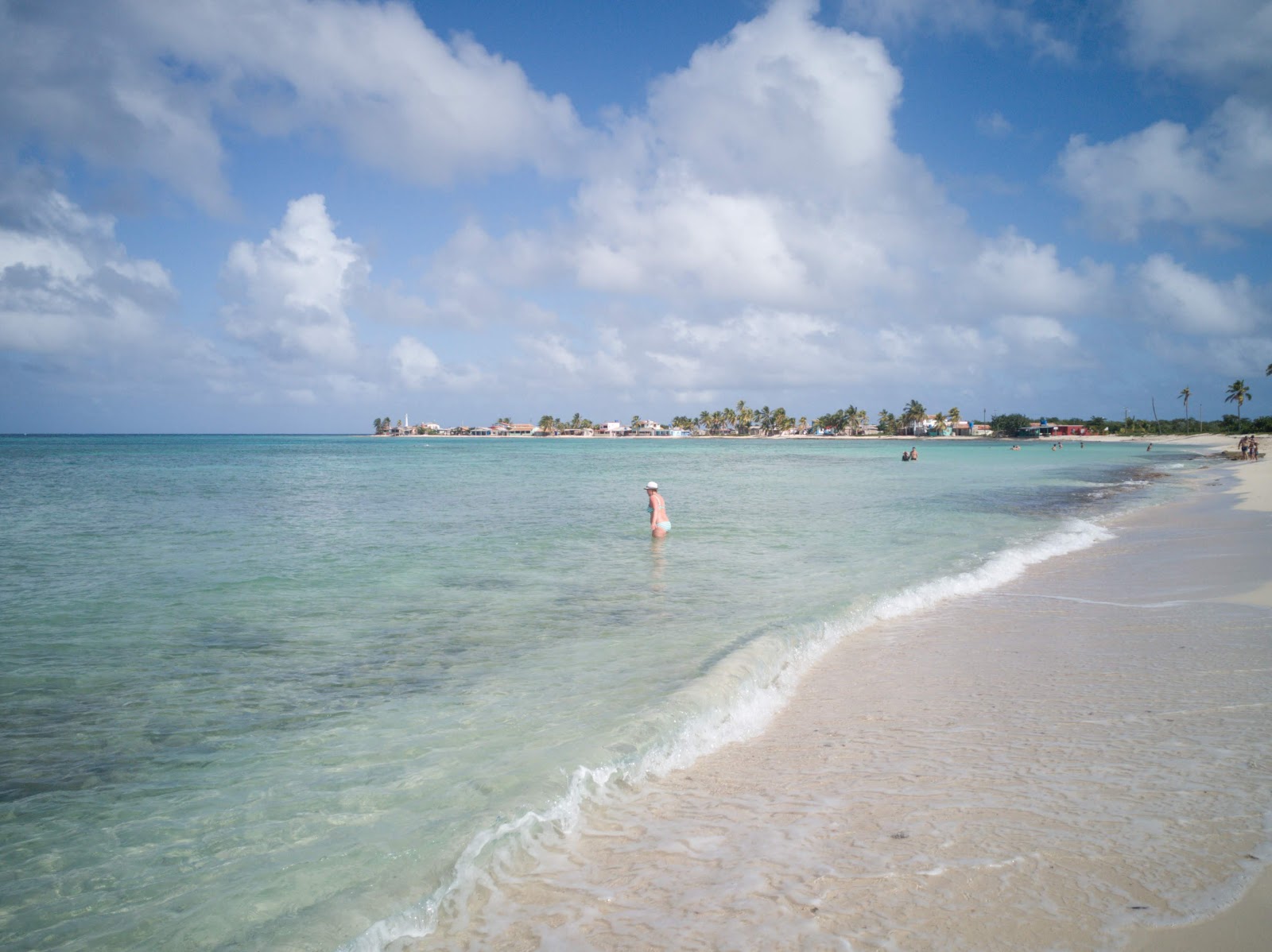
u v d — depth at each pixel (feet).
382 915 12.30
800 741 19.76
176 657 27.86
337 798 16.62
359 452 369.30
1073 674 24.17
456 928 11.87
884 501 98.32
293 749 19.43
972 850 13.10
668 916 11.81
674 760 18.79
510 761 18.30
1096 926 10.52
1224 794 14.57
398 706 22.61
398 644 29.66
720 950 10.78
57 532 64.44
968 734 19.30
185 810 16.17
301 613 34.94
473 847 14.28
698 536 61.87
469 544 57.41
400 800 16.42
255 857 14.29
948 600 38.17
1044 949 10.08
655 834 14.78
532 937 11.48
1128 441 600.39
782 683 25.39
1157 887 11.42
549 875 13.38
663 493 112.37
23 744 19.85
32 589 40.52
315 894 12.98
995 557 49.93
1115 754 17.11
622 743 19.33
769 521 73.97
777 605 36.24
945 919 11.02
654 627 32.12
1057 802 14.80
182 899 12.94
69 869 13.96
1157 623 30.78
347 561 49.57
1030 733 19.04
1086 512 83.20
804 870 12.92
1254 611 31.68
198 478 150.00
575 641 29.84
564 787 16.84
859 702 22.93
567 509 86.02
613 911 12.08
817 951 10.50
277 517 78.02
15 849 14.71
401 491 115.65
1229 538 55.21
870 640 30.96
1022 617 33.47
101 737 20.30
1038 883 11.83
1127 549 53.88
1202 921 10.43
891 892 11.93
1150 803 14.39
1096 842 13.03
